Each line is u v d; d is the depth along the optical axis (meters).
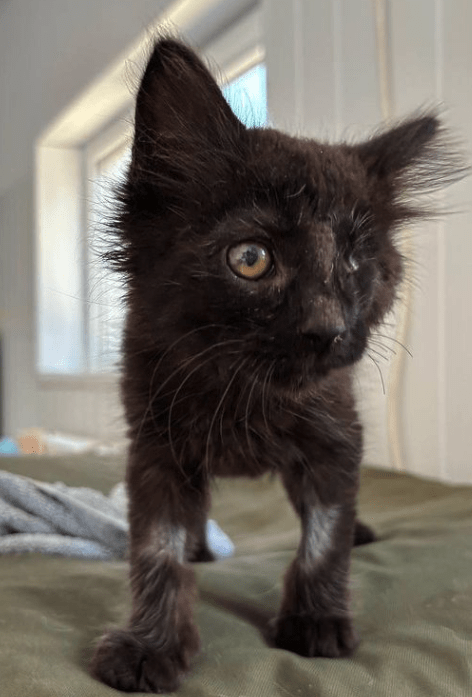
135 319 0.20
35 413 0.85
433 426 0.39
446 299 0.38
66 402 0.75
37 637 0.19
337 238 0.18
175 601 0.19
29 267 0.86
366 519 0.31
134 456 0.21
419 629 0.19
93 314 0.76
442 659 0.17
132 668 0.17
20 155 0.89
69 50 0.72
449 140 0.30
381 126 0.35
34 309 0.83
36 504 0.31
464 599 0.21
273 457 0.21
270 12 0.49
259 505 0.37
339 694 0.16
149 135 0.19
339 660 0.18
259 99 0.32
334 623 0.19
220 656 0.18
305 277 0.17
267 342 0.17
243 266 0.17
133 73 0.20
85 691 0.16
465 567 0.23
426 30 0.39
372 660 0.18
